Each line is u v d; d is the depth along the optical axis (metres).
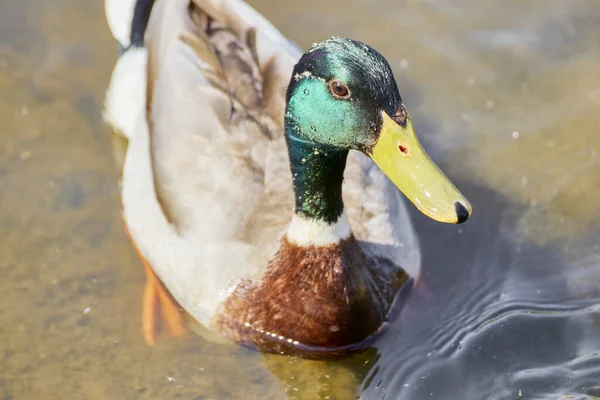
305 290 8.23
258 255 8.38
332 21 11.89
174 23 9.50
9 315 8.92
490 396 8.09
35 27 11.71
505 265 9.41
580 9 12.00
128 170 9.66
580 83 11.20
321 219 8.03
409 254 8.92
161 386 8.30
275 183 8.59
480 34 11.80
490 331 8.67
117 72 10.47
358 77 7.03
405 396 8.13
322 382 8.39
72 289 9.18
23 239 9.62
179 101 9.02
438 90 11.19
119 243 9.64
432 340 8.65
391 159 7.11
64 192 10.09
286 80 8.98
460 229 9.78
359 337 8.52
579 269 9.32
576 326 8.69
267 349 8.62
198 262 8.56
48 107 10.89
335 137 7.36
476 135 10.70
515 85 11.23
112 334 8.78
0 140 10.52
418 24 11.91
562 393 8.09
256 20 9.82
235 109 8.86
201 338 8.76
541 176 10.28
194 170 8.70
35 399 8.17
